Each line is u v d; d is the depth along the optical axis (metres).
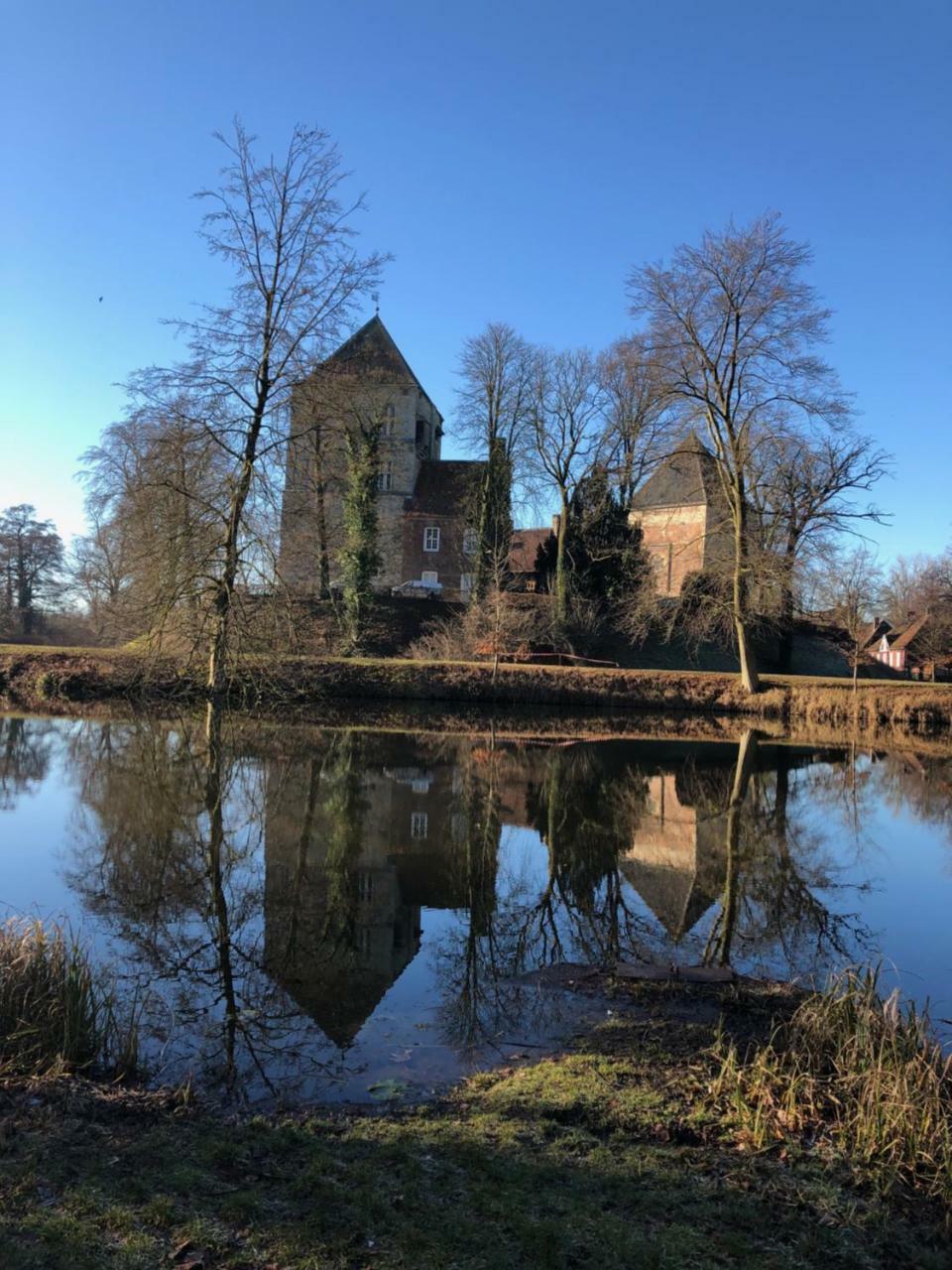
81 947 7.14
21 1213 3.21
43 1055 4.75
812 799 15.92
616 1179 3.76
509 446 44.00
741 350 27.78
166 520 18.56
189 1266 2.97
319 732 21.88
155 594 19.03
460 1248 3.18
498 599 34.66
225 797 13.63
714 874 10.41
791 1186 3.80
